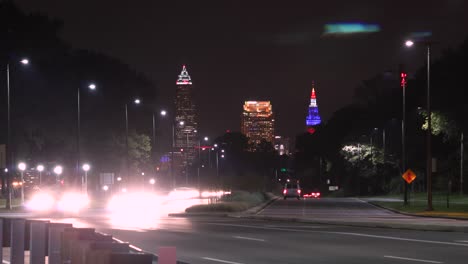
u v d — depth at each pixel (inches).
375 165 4658.0
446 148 3912.4
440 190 3878.0
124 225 1407.5
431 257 807.7
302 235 1139.9
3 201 2615.7
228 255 837.8
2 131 2817.4
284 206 2632.9
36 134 2972.4
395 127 4237.2
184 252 873.5
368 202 3097.9
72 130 3211.1
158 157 4077.3
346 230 1262.3
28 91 2925.7
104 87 3499.0
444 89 2429.9
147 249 896.9
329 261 773.3
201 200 3105.3
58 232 511.8
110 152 3526.1
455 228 1238.3
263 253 861.2
